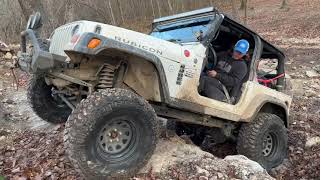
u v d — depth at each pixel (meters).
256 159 5.59
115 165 4.02
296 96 9.91
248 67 5.79
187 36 5.39
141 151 4.17
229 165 4.64
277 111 6.26
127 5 32.34
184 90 4.77
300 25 23.00
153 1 34.00
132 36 4.38
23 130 6.36
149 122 4.17
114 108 3.92
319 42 18.17
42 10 16.27
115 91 4.05
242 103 5.45
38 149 5.32
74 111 3.89
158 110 4.93
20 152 5.30
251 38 5.91
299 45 17.94
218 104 5.17
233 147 6.57
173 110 5.04
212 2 36.25
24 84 9.69
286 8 31.55
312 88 10.70
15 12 21.48
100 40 3.95
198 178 4.34
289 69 13.20
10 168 4.77
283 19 26.48
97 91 4.23
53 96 5.61
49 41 4.90
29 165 4.79
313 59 14.58
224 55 5.95
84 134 3.79
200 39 5.05
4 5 21.53
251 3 38.47
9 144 5.68
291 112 8.70
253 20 28.64
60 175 4.42
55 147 5.25
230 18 5.42
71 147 3.79
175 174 4.43
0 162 4.96
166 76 4.59
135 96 4.11
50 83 5.05
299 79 11.64
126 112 4.01
